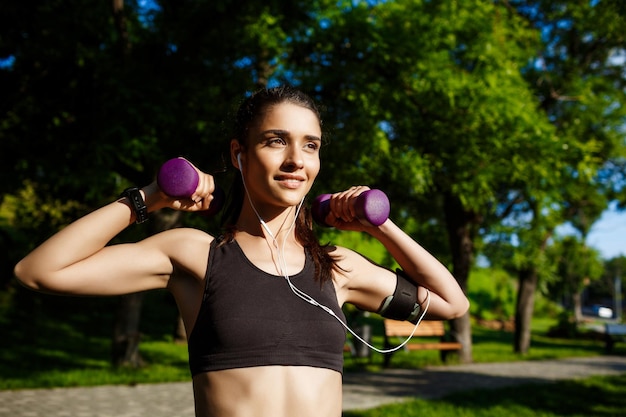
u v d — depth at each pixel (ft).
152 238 6.19
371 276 6.75
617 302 206.28
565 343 79.15
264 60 35.81
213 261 6.00
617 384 36.96
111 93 30.96
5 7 30.45
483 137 37.93
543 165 39.17
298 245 6.42
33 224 43.32
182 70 33.30
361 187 6.70
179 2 34.58
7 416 24.43
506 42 40.83
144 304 79.77
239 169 6.57
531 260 50.83
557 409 28.35
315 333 5.89
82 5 32.65
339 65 36.24
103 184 31.32
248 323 5.70
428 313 7.06
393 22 37.35
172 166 5.92
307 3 35.55
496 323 105.40
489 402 29.43
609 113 54.24
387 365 44.93
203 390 5.75
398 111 38.96
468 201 41.14
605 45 52.08
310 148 6.26
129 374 35.53
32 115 32.94
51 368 37.29
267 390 5.61
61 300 67.15
